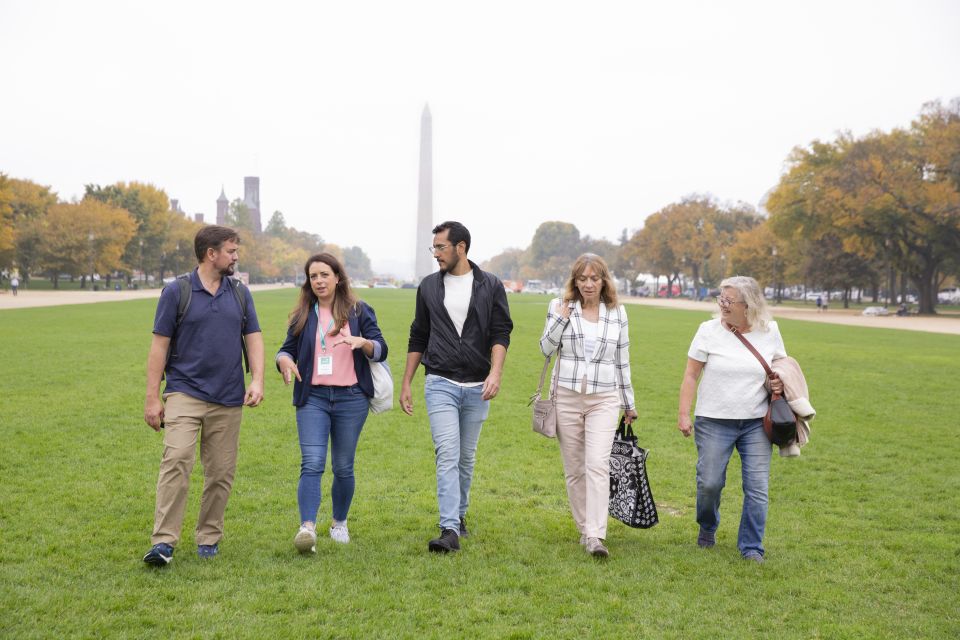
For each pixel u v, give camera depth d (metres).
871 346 25.12
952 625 4.45
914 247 57.78
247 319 5.55
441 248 5.88
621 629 4.32
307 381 5.65
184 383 5.27
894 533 6.25
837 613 4.62
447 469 5.75
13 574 4.97
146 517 6.30
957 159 52.38
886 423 11.30
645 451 5.98
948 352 22.94
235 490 7.24
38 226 82.12
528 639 4.20
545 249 184.00
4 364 16.14
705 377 5.77
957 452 9.37
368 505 6.86
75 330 25.36
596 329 5.91
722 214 108.12
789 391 5.56
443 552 5.58
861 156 56.25
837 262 70.19
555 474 8.15
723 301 5.73
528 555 5.59
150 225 99.44
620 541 6.04
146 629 4.21
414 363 6.18
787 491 7.58
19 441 9.05
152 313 35.53
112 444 9.01
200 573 5.06
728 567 5.39
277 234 199.25
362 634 4.21
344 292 5.80
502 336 5.96
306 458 5.58
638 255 115.50
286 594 4.72
